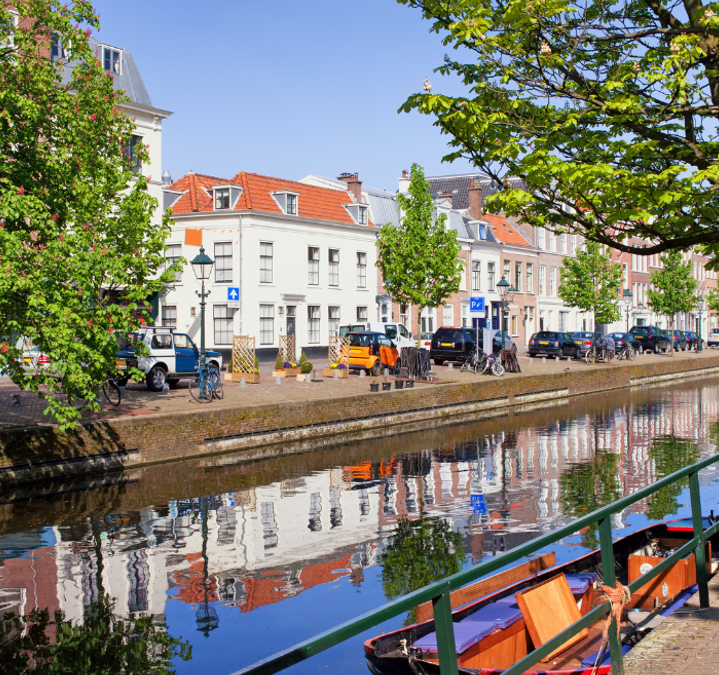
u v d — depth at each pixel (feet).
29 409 55.47
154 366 71.92
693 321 263.49
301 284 124.67
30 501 41.14
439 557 31.37
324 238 128.88
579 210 23.59
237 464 52.95
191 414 54.75
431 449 60.39
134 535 34.50
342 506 40.70
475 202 173.58
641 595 21.06
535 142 23.26
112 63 97.14
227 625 23.98
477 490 45.19
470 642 16.24
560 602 16.52
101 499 41.83
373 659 16.49
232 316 117.29
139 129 97.96
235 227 116.88
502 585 20.08
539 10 21.85
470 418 81.25
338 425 67.10
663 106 23.32
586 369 112.88
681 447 61.87
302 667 20.93
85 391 45.14
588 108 22.62
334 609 25.35
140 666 20.99
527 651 17.67
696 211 22.82
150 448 52.01
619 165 23.36
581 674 15.70
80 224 52.90
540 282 192.44
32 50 51.39
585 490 45.29
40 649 22.09
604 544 14.57
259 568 29.78
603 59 24.27
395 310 143.74
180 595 26.66
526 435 68.39
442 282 115.34
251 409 59.36
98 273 48.80
